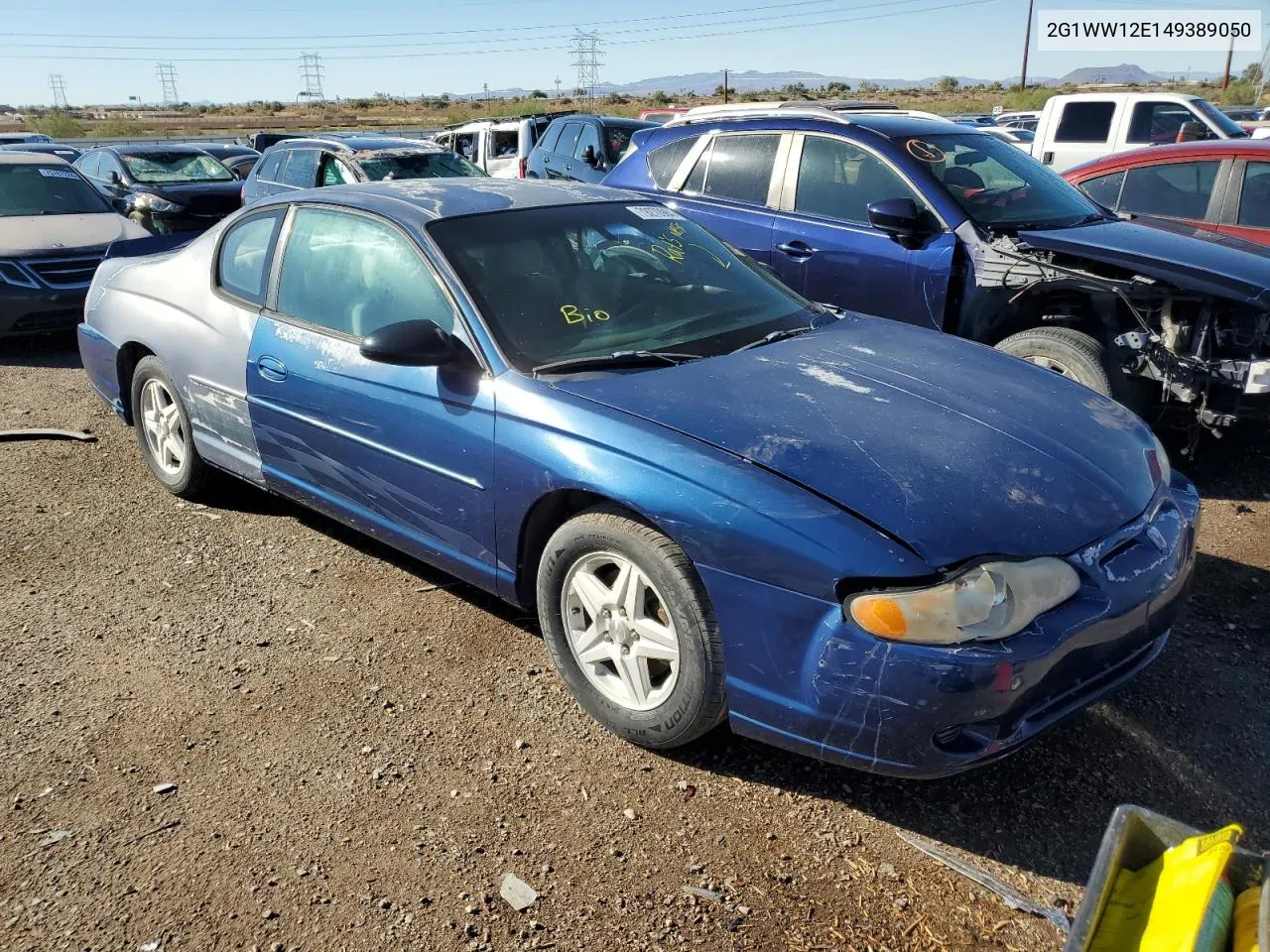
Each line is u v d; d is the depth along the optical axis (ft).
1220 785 9.31
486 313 11.02
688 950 7.54
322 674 11.25
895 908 7.91
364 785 9.39
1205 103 37.50
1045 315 17.69
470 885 8.20
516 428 10.20
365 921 7.84
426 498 11.44
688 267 12.94
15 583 13.50
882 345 11.87
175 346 14.94
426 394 11.09
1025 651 7.93
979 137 20.07
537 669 11.33
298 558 14.20
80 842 8.69
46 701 10.78
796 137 19.79
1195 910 5.17
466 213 12.32
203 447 15.12
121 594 13.17
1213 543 14.47
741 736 9.95
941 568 8.01
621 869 8.35
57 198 30.60
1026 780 9.39
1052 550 8.43
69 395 22.75
